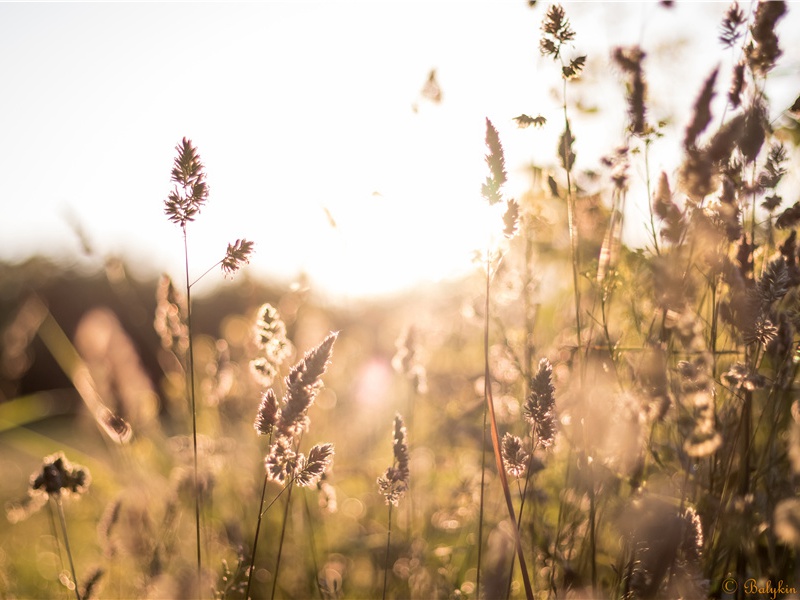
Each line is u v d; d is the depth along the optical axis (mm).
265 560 3127
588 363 2250
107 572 2641
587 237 2785
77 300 7129
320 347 1712
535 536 2471
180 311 3215
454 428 3857
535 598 2230
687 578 1778
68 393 5348
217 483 3146
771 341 2031
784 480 2115
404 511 3381
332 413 4535
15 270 6211
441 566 2875
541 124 2209
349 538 3312
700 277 2391
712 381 1923
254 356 3896
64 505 3947
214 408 4086
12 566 3402
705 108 2094
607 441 1954
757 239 2447
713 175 1976
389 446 4266
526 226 2828
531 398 1860
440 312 4434
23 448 4477
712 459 2160
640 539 1805
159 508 3084
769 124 2266
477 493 3049
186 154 1799
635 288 2527
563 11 2188
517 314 3258
